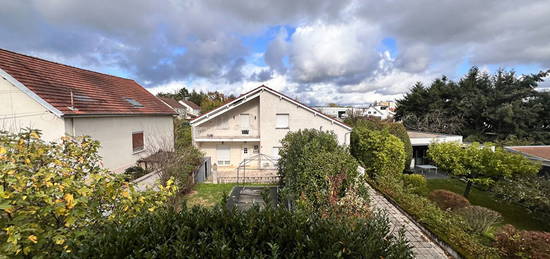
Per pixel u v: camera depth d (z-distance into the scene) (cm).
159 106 1437
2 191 195
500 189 922
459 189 1186
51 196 236
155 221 212
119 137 999
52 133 746
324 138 671
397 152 1106
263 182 1130
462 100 2334
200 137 1482
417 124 2472
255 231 205
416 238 568
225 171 1443
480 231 631
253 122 1534
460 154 1068
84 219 257
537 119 2169
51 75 922
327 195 413
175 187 354
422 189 993
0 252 199
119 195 294
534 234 536
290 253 176
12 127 732
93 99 956
